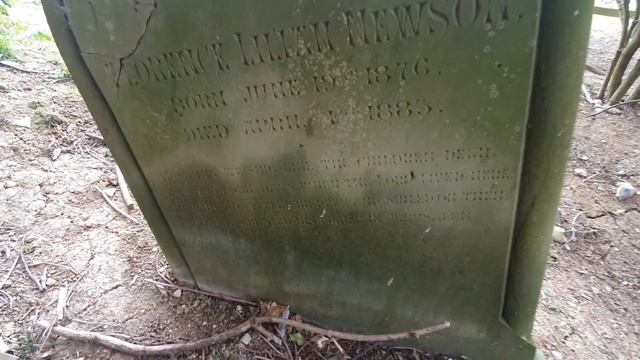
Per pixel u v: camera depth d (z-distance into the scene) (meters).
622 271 2.19
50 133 3.00
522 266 1.41
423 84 1.13
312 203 1.54
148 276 2.16
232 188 1.63
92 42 1.42
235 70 1.30
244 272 1.92
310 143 1.37
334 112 1.27
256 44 1.22
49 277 2.12
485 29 1.00
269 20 1.17
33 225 2.40
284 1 1.12
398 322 1.75
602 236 2.40
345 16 1.09
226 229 1.80
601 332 1.87
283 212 1.62
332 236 1.61
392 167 1.33
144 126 1.58
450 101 1.14
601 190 2.73
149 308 2.00
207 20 1.23
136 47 1.37
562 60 1.01
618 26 4.64
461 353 1.72
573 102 1.07
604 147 3.10
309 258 1.73
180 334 1.88
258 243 1.78
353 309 1.80
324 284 1.78
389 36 1.08
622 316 1.95
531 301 1.49
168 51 1.34
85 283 2.10
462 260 1.46
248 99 1.35
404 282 1.62
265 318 1.86
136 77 1.45
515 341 1.59
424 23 1.04
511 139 1.14
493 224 1.33
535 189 1.23
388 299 1.70
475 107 1.12
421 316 1.69
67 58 1.49
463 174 1.26
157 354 1.79
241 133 1.45
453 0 0.99
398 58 1.11
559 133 1.12
